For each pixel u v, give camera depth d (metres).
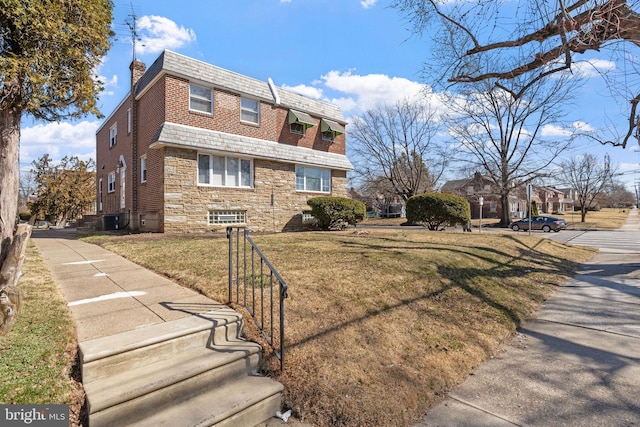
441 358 3.67
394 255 7.01
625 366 3.62
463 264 7.16
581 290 6.89
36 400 2.22
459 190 45.69
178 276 5.21
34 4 3.65
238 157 13.38
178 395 2.64
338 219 15.23
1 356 2.58
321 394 2.91
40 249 8.34
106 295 4.30
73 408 2.30
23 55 3.75
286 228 15.06
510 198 44.16
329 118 17.44
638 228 27.61
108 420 2.29
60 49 4.12
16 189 3.46
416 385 3.16
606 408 2.86
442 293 5.45
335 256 6.71
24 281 4.75
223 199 12.70
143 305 3.89
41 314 3.40
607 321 5.03
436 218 14.34
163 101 11.37
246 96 13.77
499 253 9.05
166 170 11.20
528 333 4.68
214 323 3.34
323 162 16.69
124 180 14.80
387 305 4.62
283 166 15.02
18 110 3.62
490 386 3.28
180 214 11.49
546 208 60.34
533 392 3.15
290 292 4.59
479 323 4.68
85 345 2.71
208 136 12.21
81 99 4.73
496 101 25.70
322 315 4.07
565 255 11.32
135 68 13.81
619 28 5.12
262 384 2.95
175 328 3.15
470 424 2.68
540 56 6.23
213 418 2.44
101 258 6.96
